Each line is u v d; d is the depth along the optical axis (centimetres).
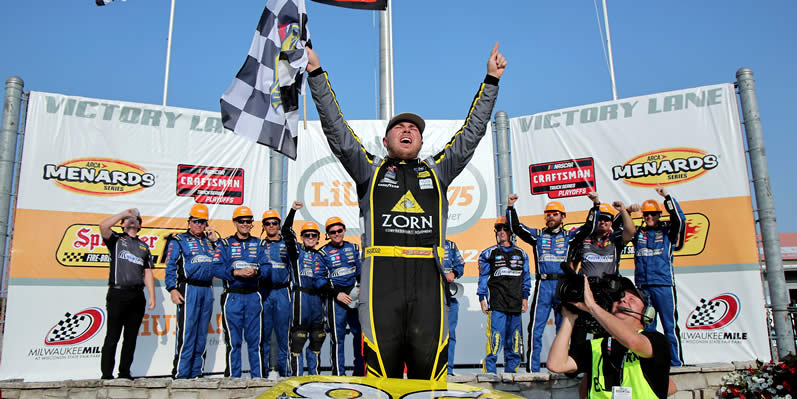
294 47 395
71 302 654
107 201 688
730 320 664
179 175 718
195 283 591
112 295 552
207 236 620
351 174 259
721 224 684
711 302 676
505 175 757
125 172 700
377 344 225
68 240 664
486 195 756
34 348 631
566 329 284
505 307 598
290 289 646
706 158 701
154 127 718
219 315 696
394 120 263
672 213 609
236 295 593
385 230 241
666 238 619
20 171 659
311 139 762
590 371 283
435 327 231
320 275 630
